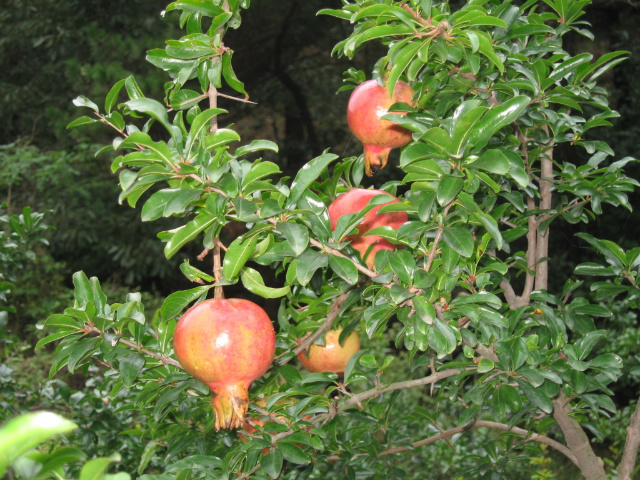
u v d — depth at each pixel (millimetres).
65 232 8734
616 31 7926
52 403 3250
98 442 3355
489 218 1506
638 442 2277
